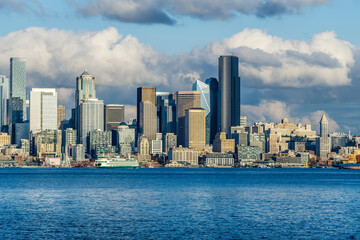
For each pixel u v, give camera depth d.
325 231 139.75
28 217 163.25
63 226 146.50
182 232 137.62
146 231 139.00
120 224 150.00
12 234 134.38
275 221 156.12
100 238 130.00
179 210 181.50
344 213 174.88
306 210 182.88
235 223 152.12
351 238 131.00
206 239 129.12
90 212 175.75
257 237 131.75
